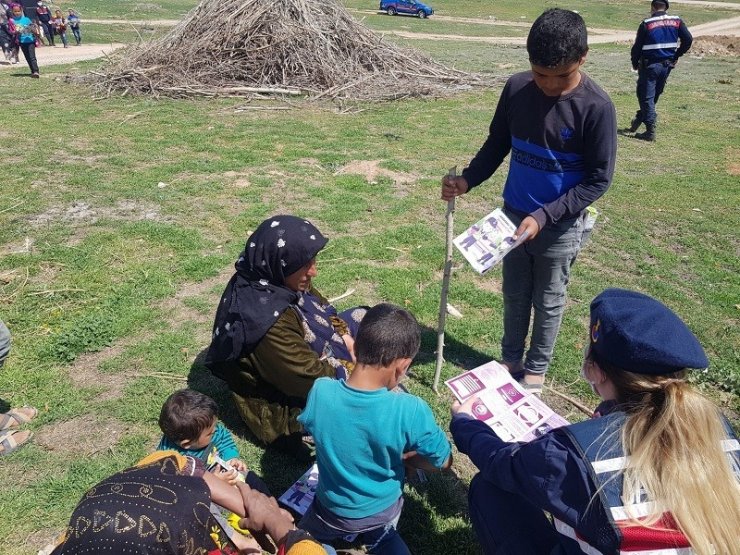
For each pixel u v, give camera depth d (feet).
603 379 6.90
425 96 44.50
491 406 8.84
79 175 25.49
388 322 8.15
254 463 11.54
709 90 49.93
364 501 8.44
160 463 6.37
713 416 6.07
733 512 5.66
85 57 63.21
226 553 6.57
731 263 20.10
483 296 17.49
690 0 185.98
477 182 12.46
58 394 12.86
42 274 17.51
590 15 136.98
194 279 17.57
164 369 13.84
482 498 8.39
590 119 10.53
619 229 22.44
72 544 5.44
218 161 27.99
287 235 10.72
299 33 45.65
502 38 97.81
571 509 6.32
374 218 22.44
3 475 10.89
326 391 8.39
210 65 44.78
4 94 41.04
